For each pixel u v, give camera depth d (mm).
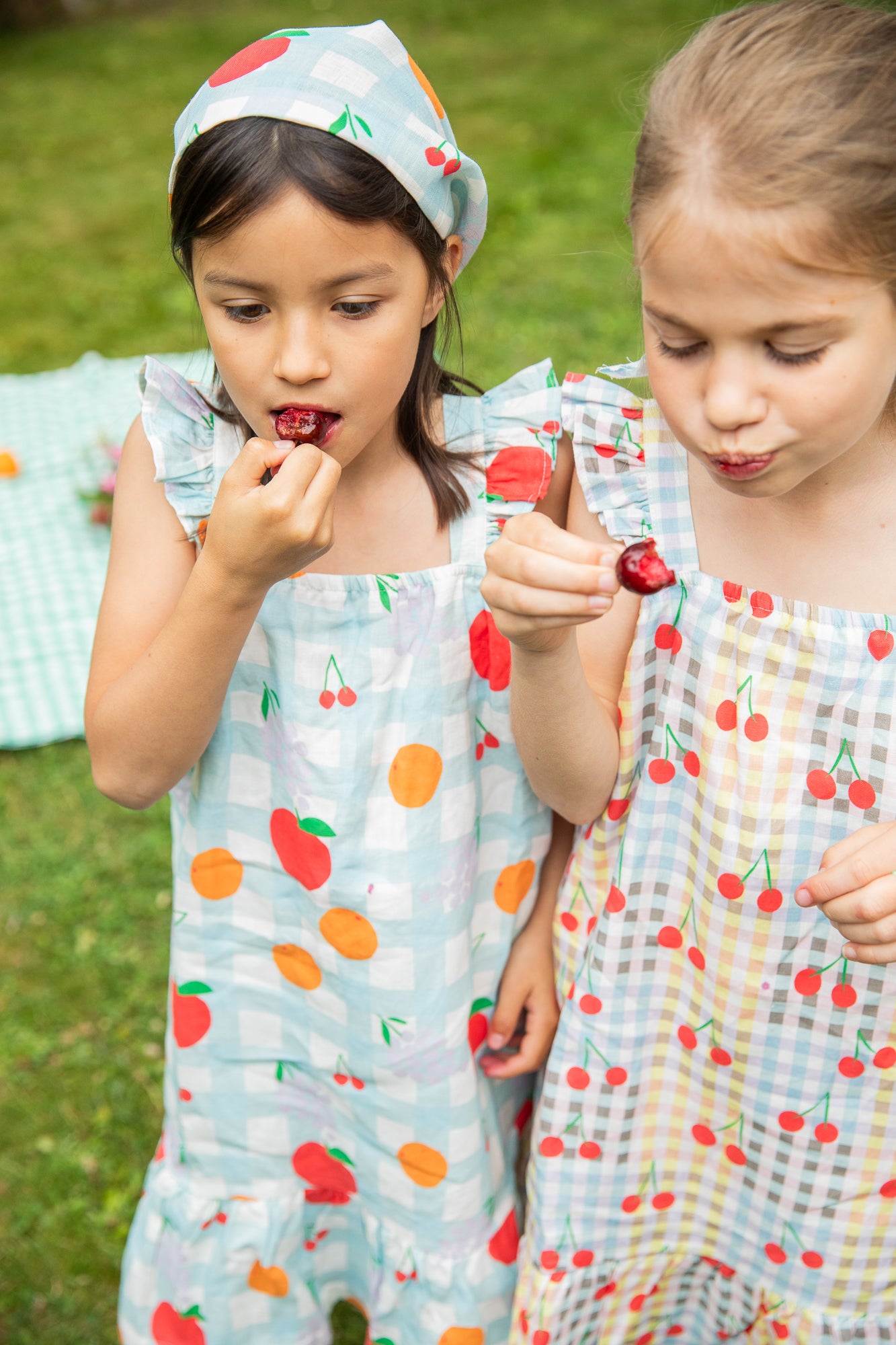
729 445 1156
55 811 3494
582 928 1626
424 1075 1654
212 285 1286
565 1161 1674
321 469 1281
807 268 1067
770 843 1437
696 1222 1731
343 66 1282
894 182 1076
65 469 4855
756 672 1405
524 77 9250
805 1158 1581
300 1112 1785
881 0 1272
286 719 1527
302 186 1221
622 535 1460
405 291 1316
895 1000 1479
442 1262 1755
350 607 1493
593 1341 1784
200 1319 1876
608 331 5422
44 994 2957
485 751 1611
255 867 1646
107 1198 2496
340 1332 2254
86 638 4059
